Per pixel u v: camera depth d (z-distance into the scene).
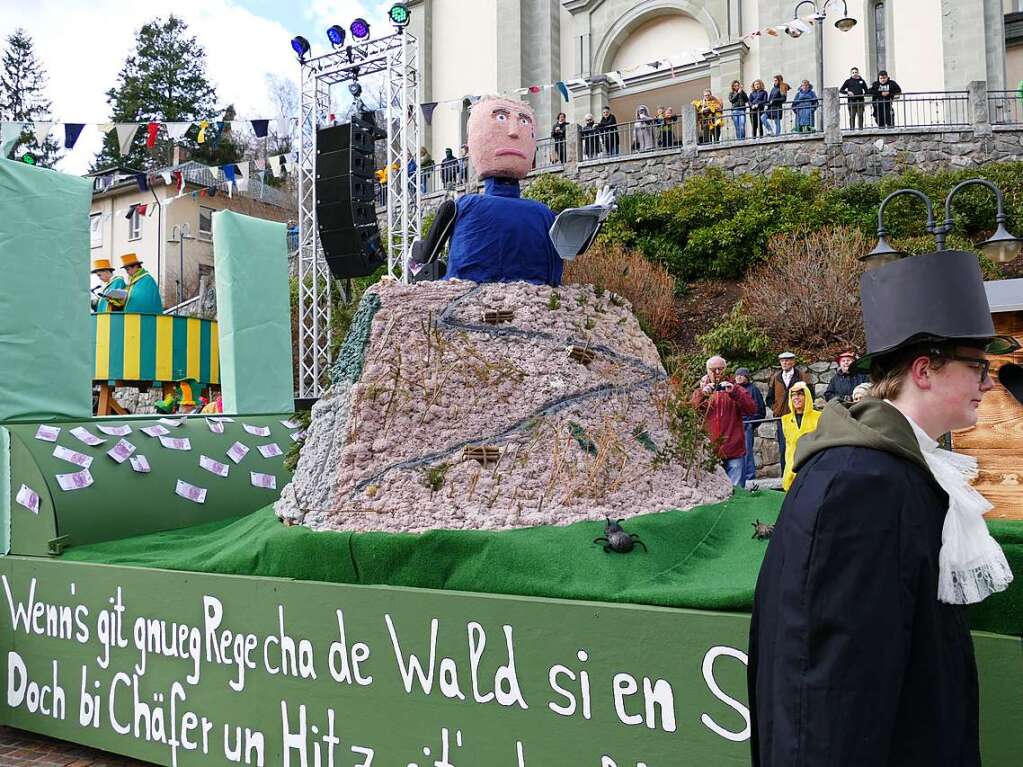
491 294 3.63
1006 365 2.54
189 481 4.85
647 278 14.05
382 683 2.77
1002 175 15.32
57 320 4.79
